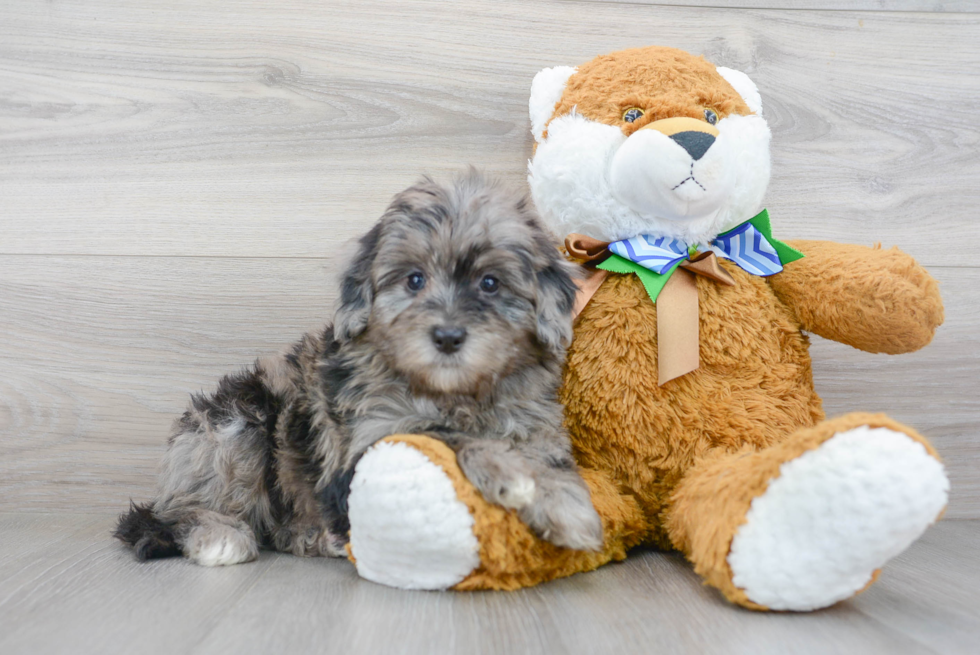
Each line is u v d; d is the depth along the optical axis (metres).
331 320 0.87
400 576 0.71
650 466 0.78
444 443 0.70
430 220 0.76
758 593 0.66
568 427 0.79
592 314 0.79
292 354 0.86
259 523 0.84
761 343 0.79
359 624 0.65
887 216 0.95
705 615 0.67
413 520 0.67
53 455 0.94
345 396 0.77
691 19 0.95
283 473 0.82
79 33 0.94
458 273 0.75
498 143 0.95
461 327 0.71
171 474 0.83
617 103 0.80
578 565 0.74
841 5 0.95
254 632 0.64
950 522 0.94
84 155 0.94
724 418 0.77
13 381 0.94
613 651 0.61
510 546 0.69
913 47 0.96
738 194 0.80
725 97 0.81
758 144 0.81
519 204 0.79
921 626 0.65
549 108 0.84
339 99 0.95
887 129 0.96
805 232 0.96
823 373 0.95
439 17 0.95
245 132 0.95
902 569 0.78
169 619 0.66
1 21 0.94
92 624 0.65
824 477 0.63
